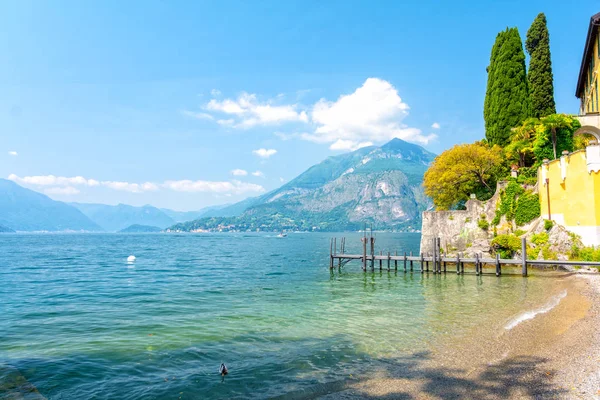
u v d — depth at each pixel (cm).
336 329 1727
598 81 4231
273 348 1454
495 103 5397
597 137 4206
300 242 16838
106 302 2545
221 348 1465
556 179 3762
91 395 1058
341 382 1099
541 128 4353
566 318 1756
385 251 9462
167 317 2036
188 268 5212
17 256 7700
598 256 3306
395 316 1986
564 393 958
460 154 5078
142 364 1299
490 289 2852
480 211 4631
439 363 1227
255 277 4047
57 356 1391
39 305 2461
